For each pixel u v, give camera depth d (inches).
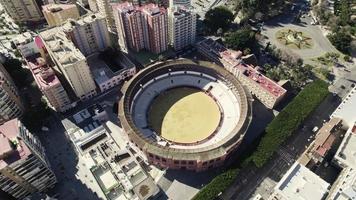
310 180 6727.4
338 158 7539.4
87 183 7869.1
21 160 6254.9
